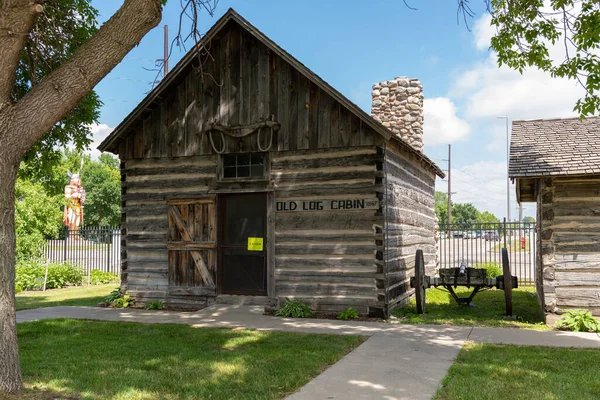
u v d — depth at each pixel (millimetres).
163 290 11820
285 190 10781
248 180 11070
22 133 5133
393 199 11094
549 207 9156
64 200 22734
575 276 8977
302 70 10312
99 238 21234
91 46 5406
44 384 5574
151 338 8078
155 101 11852
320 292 10438
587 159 8922
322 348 7277
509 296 9852
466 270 10711
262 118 10984
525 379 5715
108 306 12023
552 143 9984
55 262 19672
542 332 8438
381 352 7094
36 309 11516
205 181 11516
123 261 12234
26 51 9016
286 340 7836
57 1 9461
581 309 8898
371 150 10227
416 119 17406
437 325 9219
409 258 12547
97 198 60375
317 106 10602
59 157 12867
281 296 10680
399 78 17688
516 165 9195
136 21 5520
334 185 10438
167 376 5891
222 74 11445
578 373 5957
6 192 5094
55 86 5230
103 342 7758
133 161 12266
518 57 10078
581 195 9023
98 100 12172
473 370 6098
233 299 11156
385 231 10164
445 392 5344
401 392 5320
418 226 13797
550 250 9117
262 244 11094
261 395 5191
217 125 11227
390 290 10500
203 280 11406
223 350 7215
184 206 11680
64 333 8516
